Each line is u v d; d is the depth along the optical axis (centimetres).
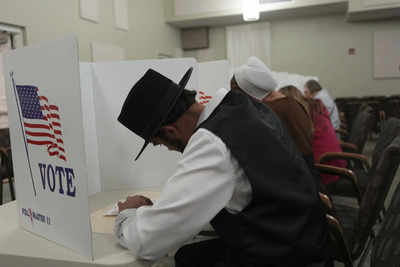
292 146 88
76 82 69
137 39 641
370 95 750
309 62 773
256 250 75
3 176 276
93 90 138
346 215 147
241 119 77
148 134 80
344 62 755
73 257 76
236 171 75
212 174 71
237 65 806
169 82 81
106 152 141
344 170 162
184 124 82
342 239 110
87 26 503
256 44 789
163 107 78
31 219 93
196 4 718
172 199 71
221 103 83
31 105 84
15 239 89
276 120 91
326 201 117
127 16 606
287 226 74
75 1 476
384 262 78
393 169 107
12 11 376
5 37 374
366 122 223
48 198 85
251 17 628
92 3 510
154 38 704
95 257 76
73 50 69
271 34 787
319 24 757
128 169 144
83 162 72
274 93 192
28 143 88
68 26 463
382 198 110
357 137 231
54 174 81
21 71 85
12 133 95
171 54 780
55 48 73
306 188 79
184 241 73
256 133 76
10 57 89
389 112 542
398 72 727
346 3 658
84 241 76
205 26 807
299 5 666
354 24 739
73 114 72
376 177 110
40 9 415
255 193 74
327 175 187
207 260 99
